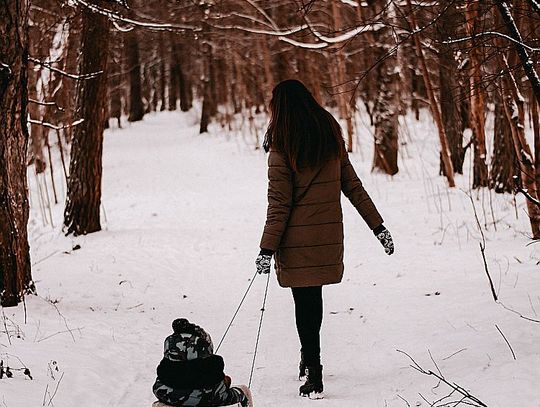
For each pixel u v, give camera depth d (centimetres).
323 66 3412
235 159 2956
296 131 507
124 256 1235
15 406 477
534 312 647
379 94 2175
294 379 563
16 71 755
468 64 1097
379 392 500
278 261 521
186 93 5225
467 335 617
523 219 1255
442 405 439
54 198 2281
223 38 2969
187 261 1209
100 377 573
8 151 767
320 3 2300
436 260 1010
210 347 375
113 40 2617
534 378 467
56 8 1630
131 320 788
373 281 930
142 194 2233
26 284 805
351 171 532
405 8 1545
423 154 2578
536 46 677
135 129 4519
